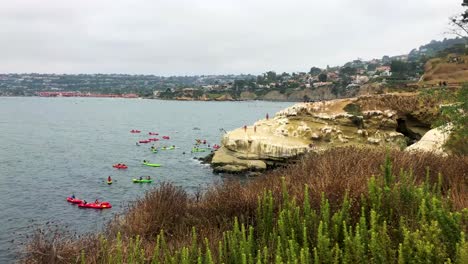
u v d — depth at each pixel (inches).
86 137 3636.8
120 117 6535.4
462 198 324.2
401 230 267.9
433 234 234.8
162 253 362.6
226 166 1740.9
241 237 320.5
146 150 2753.4
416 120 1972.2
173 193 599.8
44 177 1834.4
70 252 435.2
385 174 362.3
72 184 1685.5
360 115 1899.6
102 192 1545.3
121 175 1863.9
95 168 2053.4
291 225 310.2
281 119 1963.6
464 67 3117.6
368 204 326.3
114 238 461.1
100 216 1220.5
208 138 3565.5
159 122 5541.3
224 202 479.2
